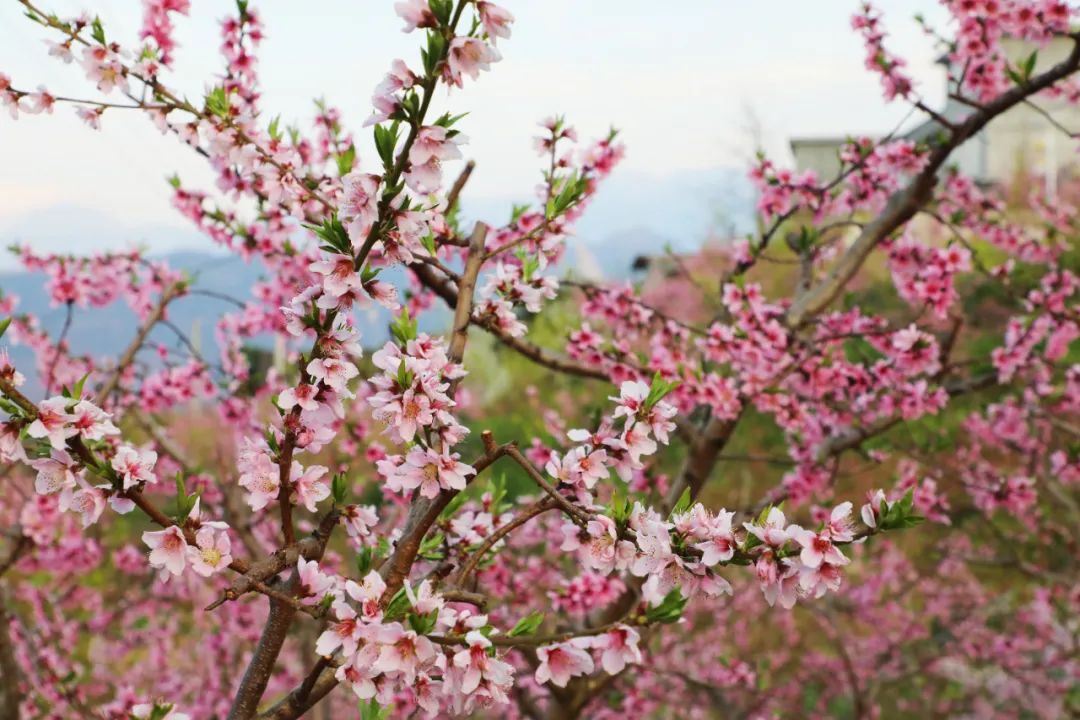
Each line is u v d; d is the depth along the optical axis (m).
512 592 4.77
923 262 4.41
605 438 2.00
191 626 7.68
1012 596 9.42
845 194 4.69
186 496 1.68
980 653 8.23
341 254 1.71
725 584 1.72
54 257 4.77
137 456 1.67
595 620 3.71
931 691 8.94
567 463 1.98
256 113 3.40
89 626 6.65
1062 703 8.23
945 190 5.34
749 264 4.64
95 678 7.10
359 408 4.91
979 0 3.86
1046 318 4.51
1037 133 20.16
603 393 12.12
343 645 1.66
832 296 4.44
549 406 12.93
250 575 1.73
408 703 3.14
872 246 4.44
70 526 5.73
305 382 1.80
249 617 6.26
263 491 1.84
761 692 5.60
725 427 4.12
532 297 2.71
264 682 1.85
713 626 8.51
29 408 1.58
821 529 1.67
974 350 9.31
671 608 1.82
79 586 6.59
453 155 1.66
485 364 20.31
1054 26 3.83
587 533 1.92
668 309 18.11
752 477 10.99
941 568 8.56
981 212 5.33
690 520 1.73
